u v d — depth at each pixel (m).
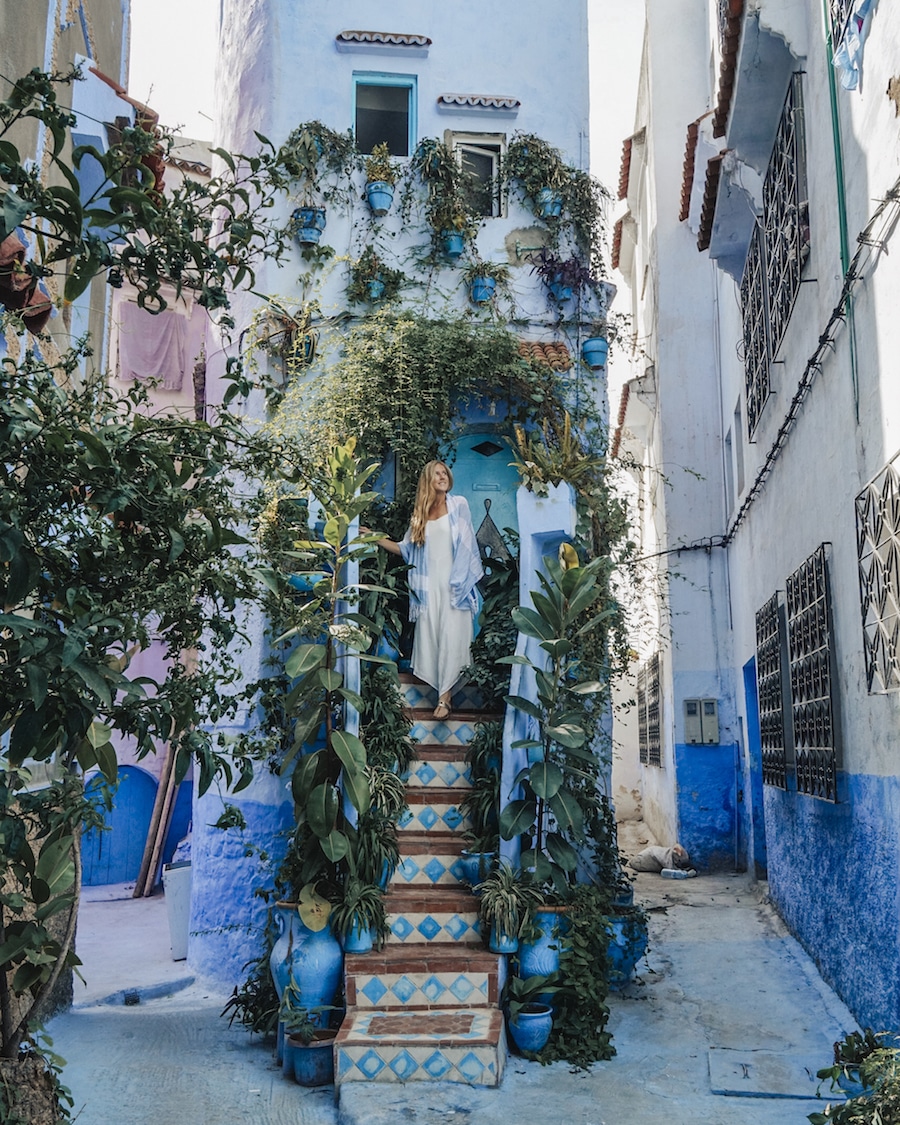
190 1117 6.15
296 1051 6.77
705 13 15.84
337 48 11.10
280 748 9.24
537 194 10.95
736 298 12.79
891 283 5.97
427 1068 6.46
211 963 9.71
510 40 11.34
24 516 3.92
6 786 3.65
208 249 4.18
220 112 11.64
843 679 7.27
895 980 6.07
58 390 4.14
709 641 14.55
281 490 8.29
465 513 9.48
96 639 3.96
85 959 10.80
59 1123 4.19
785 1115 5.94
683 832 14.20
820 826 8.20
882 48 6.05
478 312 10.60
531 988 7.11
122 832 15.85
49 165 8.20
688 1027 7.41
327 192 10.72
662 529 15.21
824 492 7.81
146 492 4.19
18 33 7.13
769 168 9.47
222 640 4.61
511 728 8.20
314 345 10.12
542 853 7.64
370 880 7.59
